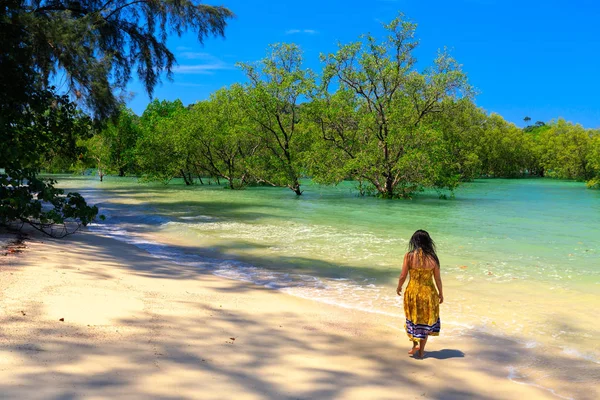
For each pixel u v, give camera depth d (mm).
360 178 32844
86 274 8000
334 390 4312
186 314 6281
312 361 5020
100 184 45062
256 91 32969
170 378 4195
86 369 4184
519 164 86125
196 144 42875
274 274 9570
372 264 10547
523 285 8742
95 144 51156
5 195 11508
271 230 15711
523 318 6844
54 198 12484
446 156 32406
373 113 32406
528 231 15898
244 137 39594
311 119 34219
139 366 4387
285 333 5914
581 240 14031
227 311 6664
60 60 17078
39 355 4367
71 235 13164
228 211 22000
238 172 41250
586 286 8648
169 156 44375
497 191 41688
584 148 64688
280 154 38281
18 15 15328
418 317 5312
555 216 20703
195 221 18000
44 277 7328
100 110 18125
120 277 8203
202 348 5074
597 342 5898
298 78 33531
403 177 32000
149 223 17578
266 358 4980
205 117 42844
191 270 9719
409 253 5465
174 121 44625
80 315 5695
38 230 12867
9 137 13570
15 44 15352
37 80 15875
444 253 11969
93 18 20016
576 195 35906
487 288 8547
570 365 5188
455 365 5133
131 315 5941
